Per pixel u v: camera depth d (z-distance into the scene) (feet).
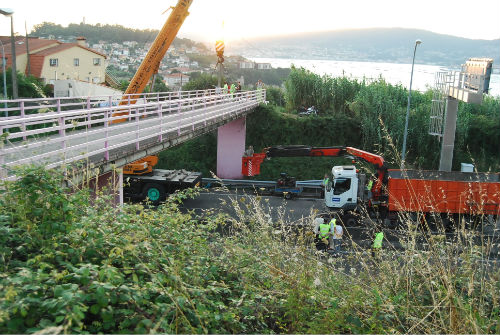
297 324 13.16
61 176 15.83
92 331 10.14
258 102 107.65
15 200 14.52
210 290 13.07
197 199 70.49
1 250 12.34
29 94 108.17
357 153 66.28
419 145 101.96
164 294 11.50
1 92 104.88
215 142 103.55
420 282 15.19
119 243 13.52
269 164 96.89
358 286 14.55
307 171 95.35
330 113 121.39
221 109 70.59
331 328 12.69
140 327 9.80
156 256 13.53
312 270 15.34
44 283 10.62
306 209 67.92
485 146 106.42
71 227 13.52
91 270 11.06
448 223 51.98
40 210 13.67
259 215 17.33
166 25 78.79
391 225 56.80
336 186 59.52
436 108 83.61
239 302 13.01
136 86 80.53
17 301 9.53
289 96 126.72
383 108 106.93
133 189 71.05
